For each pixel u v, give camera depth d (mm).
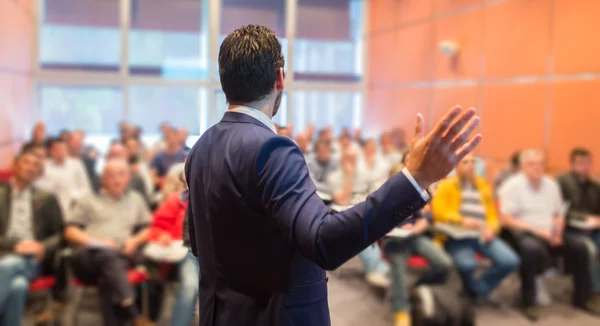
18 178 3186
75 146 5281
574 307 3914
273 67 979
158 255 2209
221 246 977
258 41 972
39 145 4156
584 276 3863
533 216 3936
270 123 1006
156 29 7703
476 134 840
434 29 6832
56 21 7859
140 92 7969
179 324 1917
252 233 936
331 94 8156
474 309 3535
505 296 4109
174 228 2094
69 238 3143
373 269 1830
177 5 7551
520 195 3955
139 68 7930
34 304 3262
